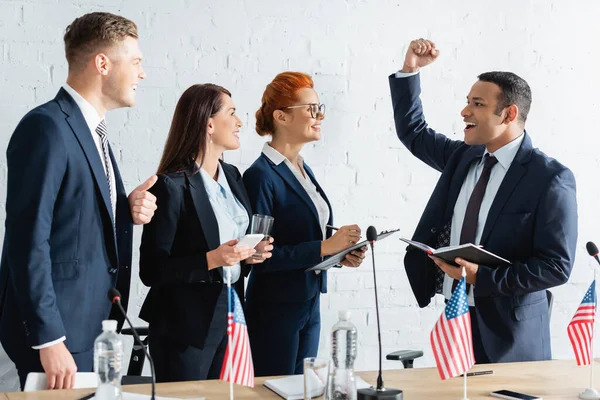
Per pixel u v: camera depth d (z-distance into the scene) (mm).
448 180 2947
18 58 3150
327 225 2883
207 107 2598
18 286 2072
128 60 2311
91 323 2225
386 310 3623
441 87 3670
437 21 3666
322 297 3543
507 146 2811
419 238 2932
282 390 1932
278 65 3471
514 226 2699
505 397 1928
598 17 3854
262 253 2508
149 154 3320
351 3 3557
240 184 2770
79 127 2227
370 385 2023
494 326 2688
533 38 3777
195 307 2482
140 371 2910
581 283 3832
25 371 2189
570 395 1966
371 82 3590
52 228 2178
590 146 3844
